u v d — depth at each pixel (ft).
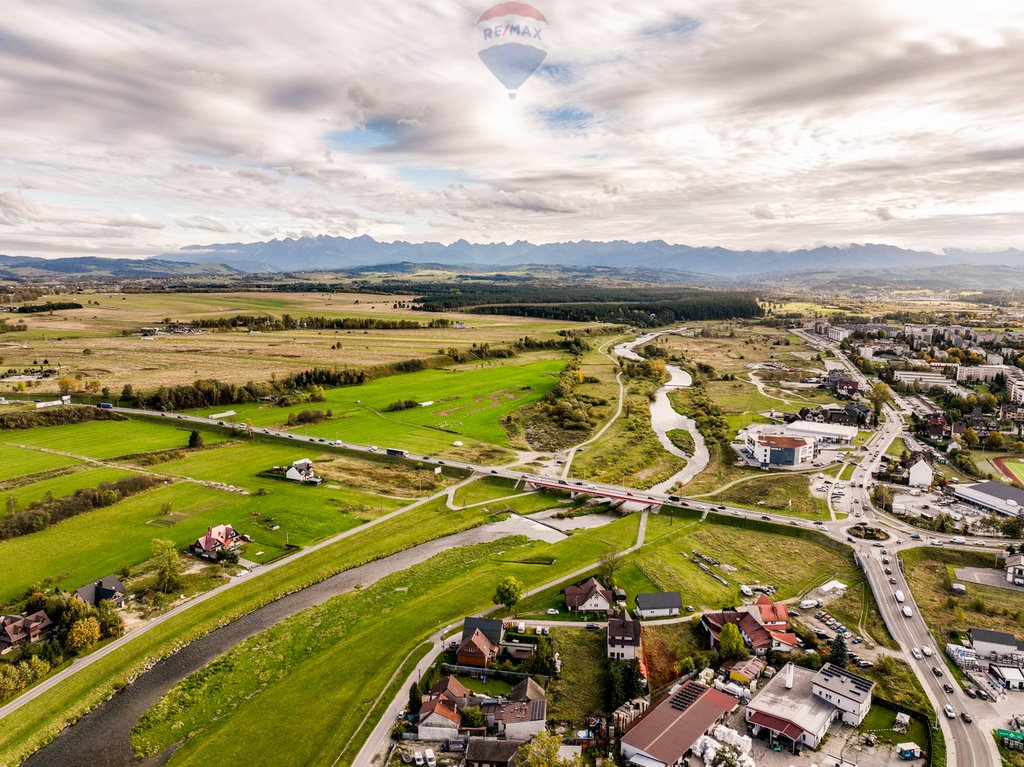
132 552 446.19
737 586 420.77
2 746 275.18
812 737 278.87
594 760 272.51
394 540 479.00
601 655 344.28
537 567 440.86
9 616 347.97
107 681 319.68
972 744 278.46
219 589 405.18
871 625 373.61
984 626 372.99
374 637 356.59
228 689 316.19
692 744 276.00
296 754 272.92
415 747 279.28
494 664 334.65
